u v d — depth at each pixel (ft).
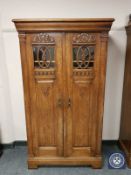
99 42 6.13
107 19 5.77
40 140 7.13
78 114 6.85
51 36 6.09
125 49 7.89
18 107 8.50
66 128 6.98
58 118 6.88
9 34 7.67
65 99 6.68
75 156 7.27
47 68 6.43
